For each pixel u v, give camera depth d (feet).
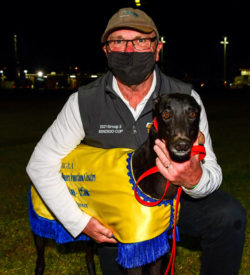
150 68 8.14
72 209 8.39
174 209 7.85
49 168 8.46
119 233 7.78
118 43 8.41
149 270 8.24
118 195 7.73
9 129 33.88
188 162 6.89
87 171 8.32
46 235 9.12
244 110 48.39
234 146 25.76
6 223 13.48
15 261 11.02
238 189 16.60
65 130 8.63
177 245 11.68
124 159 7.84
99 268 10.80
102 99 8.52
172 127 6.71
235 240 7.89
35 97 78.28
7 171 20.21
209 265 8.18
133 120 8.50
